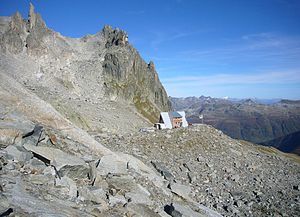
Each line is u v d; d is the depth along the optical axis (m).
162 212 19.09
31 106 28.28
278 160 56.75
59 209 13.43
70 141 26.28
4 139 18.81
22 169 16.44
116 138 50.03
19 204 12.31
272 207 31.33
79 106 146.25
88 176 19.64
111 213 15.80
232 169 43.38
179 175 37.12
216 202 30.55
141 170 28.58
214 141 54.94
